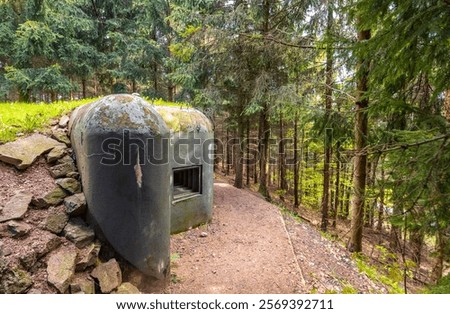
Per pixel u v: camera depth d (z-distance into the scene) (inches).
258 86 313.1
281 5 303.7
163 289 138.1
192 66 334.0
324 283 167.3
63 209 125.4
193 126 222.4
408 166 86.9
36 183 132.3
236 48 325.4
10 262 96.9
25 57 384.5
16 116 176.4
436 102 144.4
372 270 197.6
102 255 123.0
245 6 323.0
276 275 165.5
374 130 179.3
